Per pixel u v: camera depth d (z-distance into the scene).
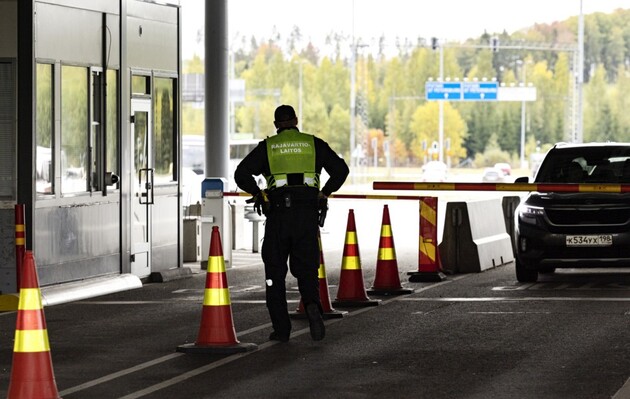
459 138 188.00
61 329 19.23
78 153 25.16
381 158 191.00
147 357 16.30
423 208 26.17
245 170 17.12
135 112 27.31
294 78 198.62
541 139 194.12
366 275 27.94
